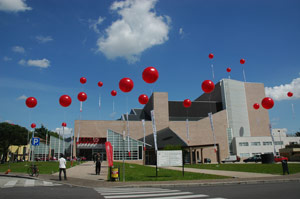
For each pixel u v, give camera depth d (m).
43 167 27.08
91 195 9.52
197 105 72.56
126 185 12.91
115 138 51.31
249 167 26.89
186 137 62.31
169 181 14.54
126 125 61.59
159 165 17.08
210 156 61.31
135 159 50.56
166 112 64.19
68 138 75.56
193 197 8.91
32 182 14.59
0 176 18.69
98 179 15.80
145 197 8.97
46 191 10.78
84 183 13.88
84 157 59.16
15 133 56.44
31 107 16.92
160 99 64.88
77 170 22.91
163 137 52.41
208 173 20.09
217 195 9.36
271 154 34.50
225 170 23.67
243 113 72.12
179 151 17.77
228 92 72.31
